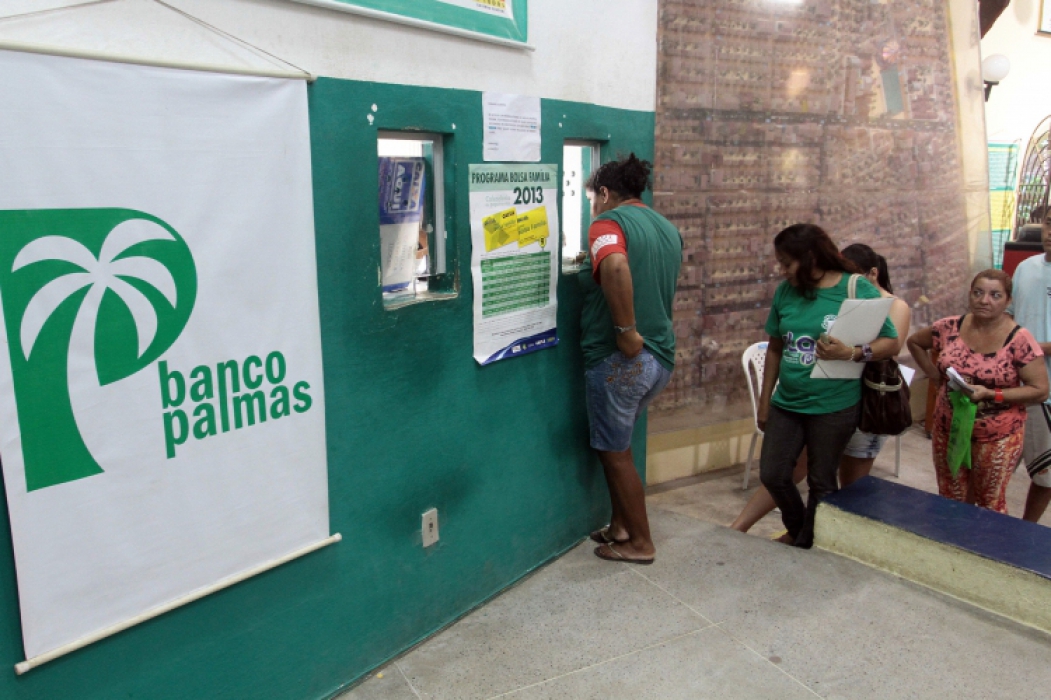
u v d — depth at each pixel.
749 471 4.58
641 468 3.77
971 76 5.46
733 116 4.44
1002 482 3.34
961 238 5.65
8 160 1.38
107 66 1.50
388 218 2.37
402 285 2.47
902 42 5.10
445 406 2.56
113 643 1.68
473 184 2.54
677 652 2.55
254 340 1.86
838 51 4.80
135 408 1.63
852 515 3.15
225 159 1.73
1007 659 2.50
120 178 1.54
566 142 3.11
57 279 1.47
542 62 2.81
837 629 2.68
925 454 5.32
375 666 2.44
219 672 1.93
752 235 4.66
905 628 2.68
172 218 1.64
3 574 1.48
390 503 2.40
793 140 4.71
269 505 1.97
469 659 2.51
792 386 3.23
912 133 5.26
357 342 2.19
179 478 1.74
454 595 2.73
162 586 1.74
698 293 4.52
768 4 4.46
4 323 1.41
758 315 4.80
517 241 2.78
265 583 2.02
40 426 1.48
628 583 3.03
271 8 1.83
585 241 3.42
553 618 2.77
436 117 2.36
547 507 3.17
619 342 2.80
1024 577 2.66
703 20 4.22
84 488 1.57
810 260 3.11
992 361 3.28
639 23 3.37
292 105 1.88
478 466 2.76
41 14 1.41
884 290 3.53
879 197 5.20
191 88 1.64
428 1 2.25
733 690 2.36
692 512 4.28
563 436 3.21
